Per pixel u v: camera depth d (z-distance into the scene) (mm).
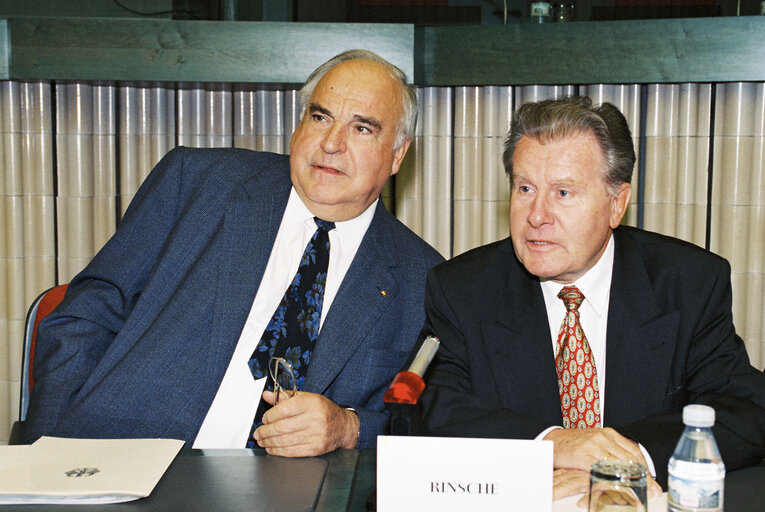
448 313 1761
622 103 2807
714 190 2764
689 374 1658
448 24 2773
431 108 2920
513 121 1599
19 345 3008
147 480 1245
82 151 2961
